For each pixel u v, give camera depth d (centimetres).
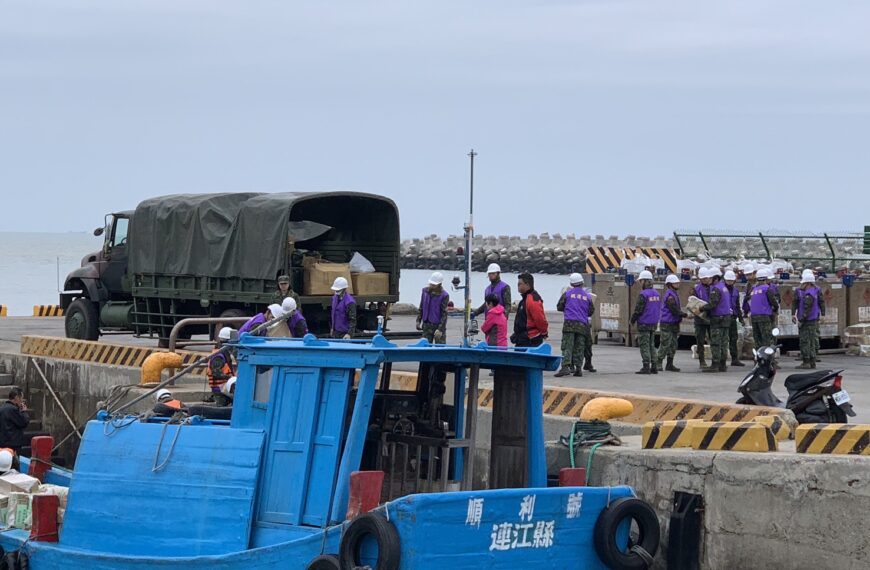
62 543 1325
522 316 2128
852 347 2875
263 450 1197
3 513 1438
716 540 1275
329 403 1163
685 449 1348
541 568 1152
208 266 2752
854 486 1167
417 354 1152
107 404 1454
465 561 1095
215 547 1194
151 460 1266
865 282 2942
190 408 1488
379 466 1244
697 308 2438
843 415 1474
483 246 10412
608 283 3158
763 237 4006
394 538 1054
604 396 1781
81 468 1327
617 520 1184
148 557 1214
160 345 2883
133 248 2945
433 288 2277
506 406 1259
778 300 2553
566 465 1449
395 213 2748
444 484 1193
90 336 3075
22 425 2072
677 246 4531
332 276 2656
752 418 1584
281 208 2602
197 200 2797
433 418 1230
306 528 1150
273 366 1205
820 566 1191
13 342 3397
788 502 1216
